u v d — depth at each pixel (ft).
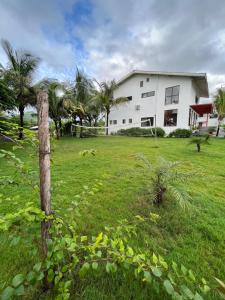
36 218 3.46
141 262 3.39
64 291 3.21
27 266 5.26
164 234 7.17
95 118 67.10
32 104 38.60
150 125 58.70
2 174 13.29
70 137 48.49
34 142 4.34
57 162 18.85
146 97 59.41
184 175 9.14
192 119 58.75
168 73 52.19
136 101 62.18
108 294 4.54
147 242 6.50
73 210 5.17
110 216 8.30
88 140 42.22
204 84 54.85
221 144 33.53
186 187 11.73
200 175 9.33
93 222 7.78
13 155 4.22
